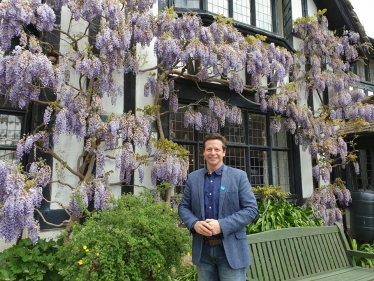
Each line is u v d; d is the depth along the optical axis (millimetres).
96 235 2332
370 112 5684
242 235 2010
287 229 3014
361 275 2951
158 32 3791
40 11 2928
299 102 5375
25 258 2787
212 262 2064
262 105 4766
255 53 4266
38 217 3408
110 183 3797
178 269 2504
